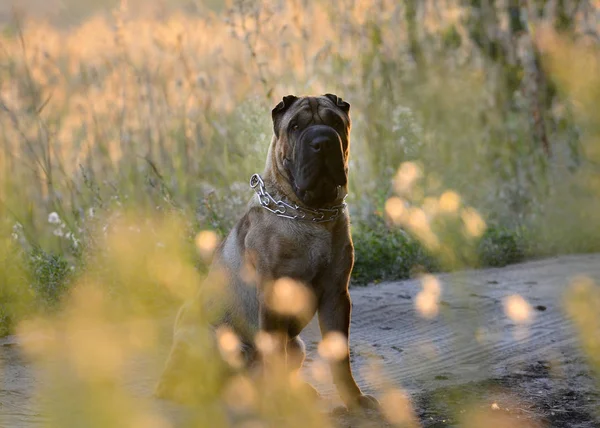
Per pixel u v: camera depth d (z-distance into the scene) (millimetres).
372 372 8461
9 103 15352
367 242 14281
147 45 16875
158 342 9555
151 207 13992
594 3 17859
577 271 13883
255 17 17328
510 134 18875
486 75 19812
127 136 15609
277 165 7043
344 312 7152
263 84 17000
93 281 11719
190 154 15742
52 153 15961
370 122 17562
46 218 14531
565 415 6906
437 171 17750
